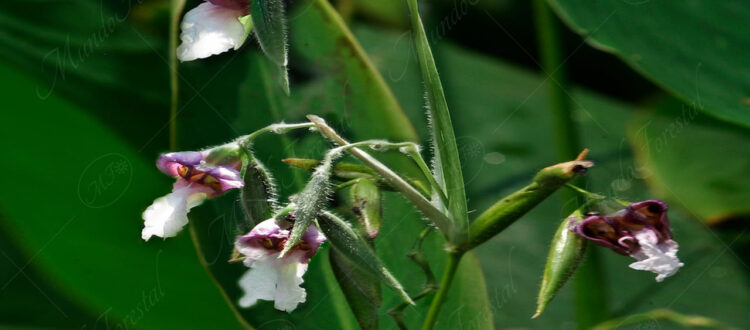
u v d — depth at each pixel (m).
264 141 0.42
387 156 0.42
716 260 0.49
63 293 0.44
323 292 0.42
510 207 0.38
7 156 0.43
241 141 0.38
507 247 0.50
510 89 0.56
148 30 0.45
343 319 0.42
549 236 0.50
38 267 0.44
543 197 0.38
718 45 0.45
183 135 0.42
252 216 0.38
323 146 0.42
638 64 0.44
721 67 0.44
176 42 0.41
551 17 0.46
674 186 0.50
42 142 0.43
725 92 0.44
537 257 0.49
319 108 0.42
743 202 0.49
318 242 0.37
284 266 0.37
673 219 0.51
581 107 0.55
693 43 0.45
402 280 0.42
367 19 0.56
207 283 0.43
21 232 0.43
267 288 0.37
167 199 0.38
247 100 0.42
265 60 0.43
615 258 0.50
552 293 0.38
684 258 0.50
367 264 0.38
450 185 0.38
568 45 0.55
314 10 0.42
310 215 0.37
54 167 0.43
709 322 0.42
